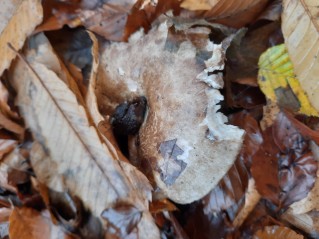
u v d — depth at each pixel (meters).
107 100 0.16
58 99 0.16
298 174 0.15
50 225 0.16
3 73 0.16
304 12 0.14
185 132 0.14
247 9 0.15
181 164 0.14
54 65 0.16
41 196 0.16
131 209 0.15
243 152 0.15
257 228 0.15
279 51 0.15
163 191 0.15
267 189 0.15
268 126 0.15
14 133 0.16
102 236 0.16
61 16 0.15
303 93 0.15
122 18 0.15
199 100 0.14
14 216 0.16
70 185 0.16
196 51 0.14
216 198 0.15
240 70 0.15
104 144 0.15
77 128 0.16
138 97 0.15
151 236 0.15
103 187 0.16
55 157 0.16
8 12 0.16
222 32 0.15
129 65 0.15
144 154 0.15
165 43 0.14
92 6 0.15
